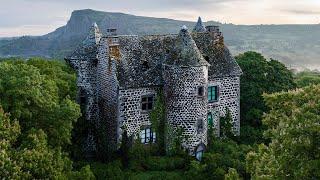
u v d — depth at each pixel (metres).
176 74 52.16
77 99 55.75
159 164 51.22
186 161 52.09
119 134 52.47
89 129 55.97
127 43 54.94
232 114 59.38
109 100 53.81
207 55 58.00
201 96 53.00
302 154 26.33
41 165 32.91
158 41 56.84
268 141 58.78
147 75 53.50
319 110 27.08
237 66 59.34
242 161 49.59
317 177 25.73
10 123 34.69
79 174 37.78
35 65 49.16
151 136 54.25
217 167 48.50
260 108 64.62
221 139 57.91
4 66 39.78
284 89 65.44
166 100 53.66
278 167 26.83
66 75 50.72
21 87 37.41
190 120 52.72
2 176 30.45
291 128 26.56
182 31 53.09
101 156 54.12
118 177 47.72
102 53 54.75
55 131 39.09
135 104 52.91
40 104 37.84
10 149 33.44
